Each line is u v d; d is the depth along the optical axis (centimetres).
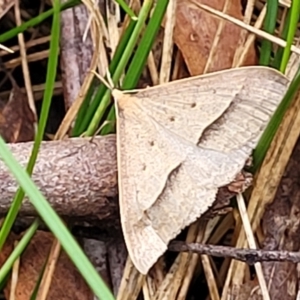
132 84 18
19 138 19
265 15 19
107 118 18
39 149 17
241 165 17
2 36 19
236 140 17
